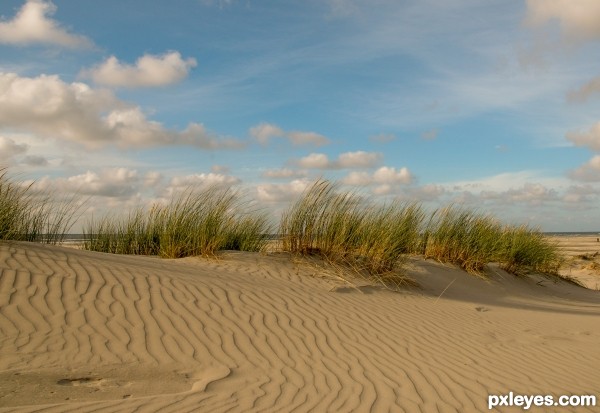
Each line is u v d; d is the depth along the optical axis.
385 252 11.24
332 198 11.65
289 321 7.13
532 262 15.29
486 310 9.73
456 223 14.15
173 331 6.24
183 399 4.54
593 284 18.09
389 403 4.73
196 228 11.28
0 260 7.25
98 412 4.16
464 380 5.52
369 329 7.29
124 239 12.05
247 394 4.76
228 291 7.90
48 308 6.25
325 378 5.34
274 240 11.73
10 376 4.75
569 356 6.70
